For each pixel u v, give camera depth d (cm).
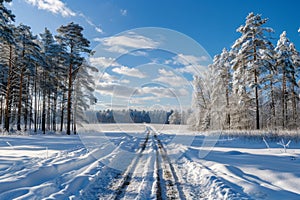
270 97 2791
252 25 2227
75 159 724
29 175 490
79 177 516
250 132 1677
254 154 876
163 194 437
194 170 630
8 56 2141
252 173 566
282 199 374
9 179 452
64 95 2661
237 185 454
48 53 2617
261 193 400
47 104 2927
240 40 2272
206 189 465
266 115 2884
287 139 1334
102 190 461
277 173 543
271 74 2264
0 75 2603
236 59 2338
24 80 2700
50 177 528
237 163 689
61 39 2348
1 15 1770
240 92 2425
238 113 2764
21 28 2295
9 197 374
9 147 1074
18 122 2300
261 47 2184
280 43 2805
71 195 411
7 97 2091
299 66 3167
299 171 558
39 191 409
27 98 2731
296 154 851
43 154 846
